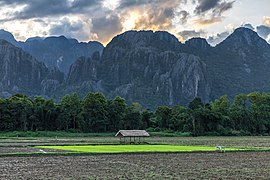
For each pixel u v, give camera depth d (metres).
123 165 43.25
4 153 55.16
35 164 44.06
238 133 155.25
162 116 165.12
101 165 43.22
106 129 155.50
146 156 54.09
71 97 162.12
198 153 59.06
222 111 164.88
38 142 87.56
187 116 157.12
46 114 152.00
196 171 38.06
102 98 157.00
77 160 48.66
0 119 142.75
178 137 132.62
